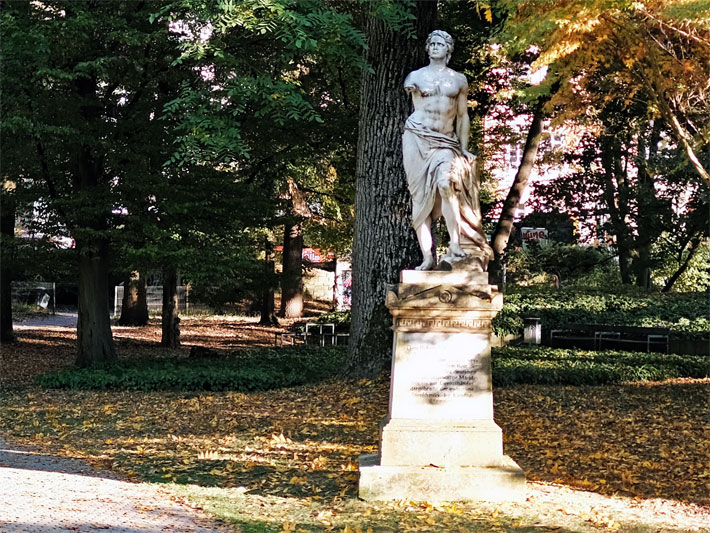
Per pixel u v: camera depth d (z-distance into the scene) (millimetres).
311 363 18781
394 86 14922
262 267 22438
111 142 17625
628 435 11703
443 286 8805
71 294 46844
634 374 17406
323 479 9391
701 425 12383
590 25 11898
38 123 16547
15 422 13625
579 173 28453
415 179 9180
